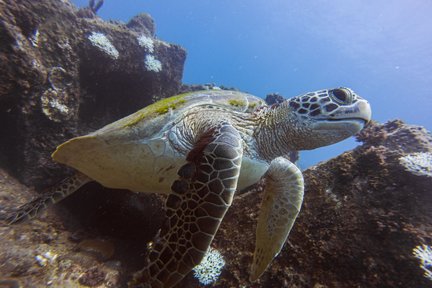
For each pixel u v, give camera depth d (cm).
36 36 72
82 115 95
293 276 44
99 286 45
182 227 30
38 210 52
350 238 44
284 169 51
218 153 34
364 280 39
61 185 56
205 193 32
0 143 73
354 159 54
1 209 53
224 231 55
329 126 50
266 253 45
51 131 75
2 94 62
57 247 50
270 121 53
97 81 93
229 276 48
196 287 48
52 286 39
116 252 58
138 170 45
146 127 43
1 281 36
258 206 57
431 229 40
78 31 85
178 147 45
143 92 106
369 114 50
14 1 67
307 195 53
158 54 107
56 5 79
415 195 44
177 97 52
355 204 47
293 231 49
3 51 60
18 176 72
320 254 44
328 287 41
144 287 29
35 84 67
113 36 93
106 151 43
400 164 47
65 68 78
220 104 51
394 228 41
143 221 67
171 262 29
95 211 70
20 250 43
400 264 38
